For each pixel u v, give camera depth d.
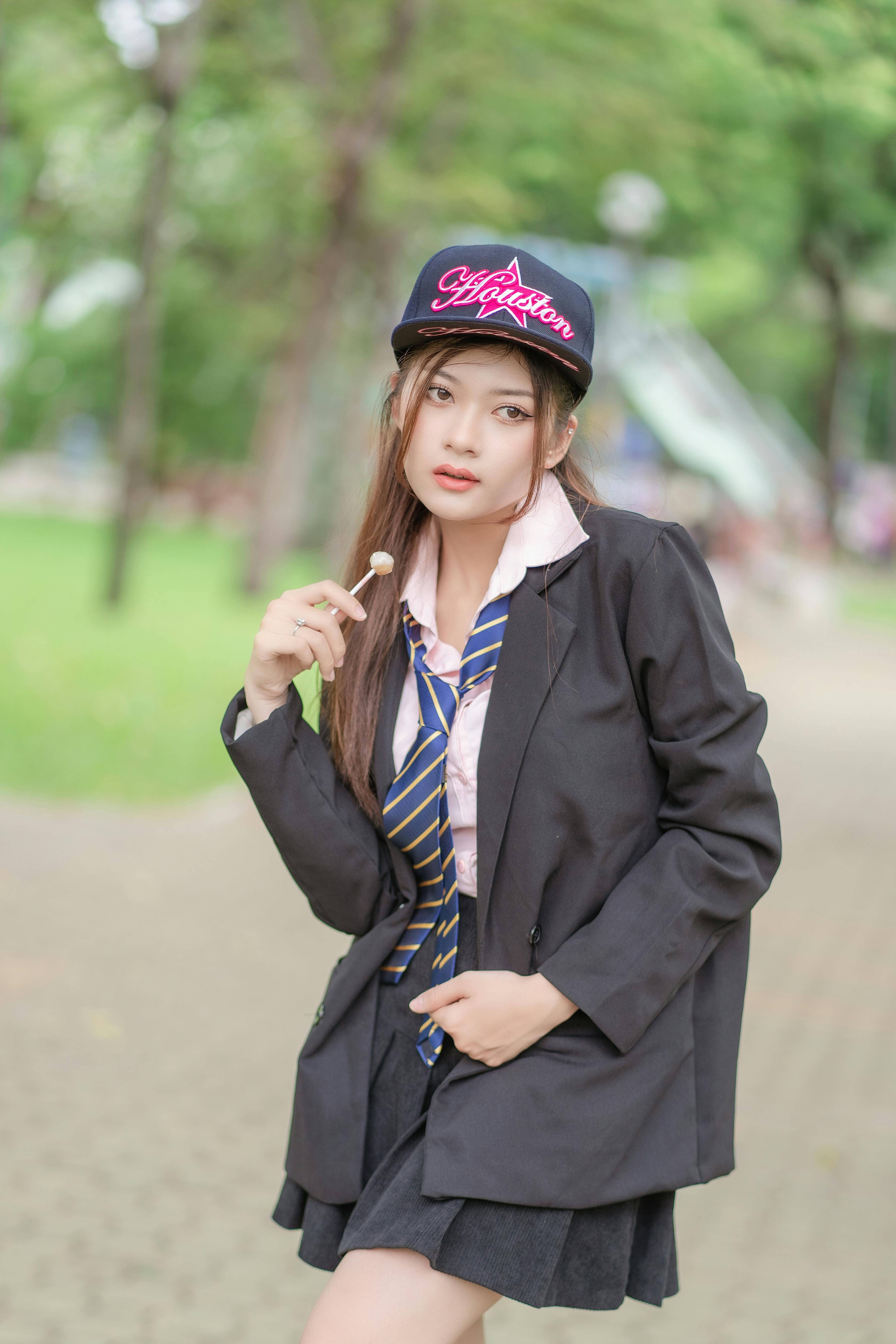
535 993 1.79
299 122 16.22
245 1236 3.44
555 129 17.45
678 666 1.82
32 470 48.38
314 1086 1.98
